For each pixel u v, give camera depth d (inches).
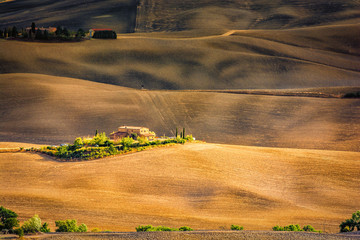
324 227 6028.5
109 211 6309.1
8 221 4618.6
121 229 5625.0
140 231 4835.1
